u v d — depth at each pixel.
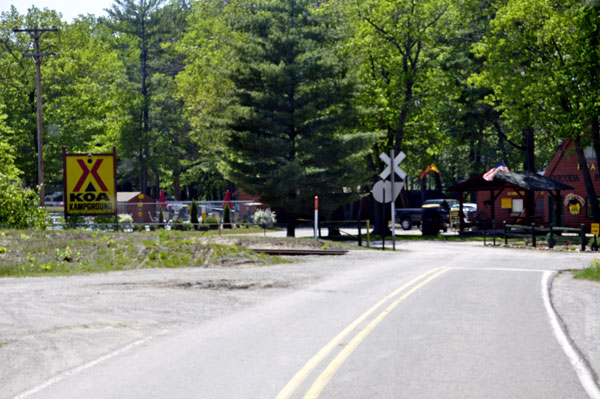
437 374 7.57
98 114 66.56
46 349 9.12
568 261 23.23
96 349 9.16
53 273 18.55
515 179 44.31
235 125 43.94
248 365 8.05
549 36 38.66
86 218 38.12
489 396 6.71
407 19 49.94
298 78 44.12
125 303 13.17
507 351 8.73
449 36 51.72
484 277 17.36
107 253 21.88
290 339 9.58
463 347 8.95
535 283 16.00
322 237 42.72
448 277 17.36
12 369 8.06
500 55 42.12
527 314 11.57
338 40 47.22
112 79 79.69
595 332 10.05
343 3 51.47
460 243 40.34
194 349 9.03
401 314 11.58
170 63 84.81
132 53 87.25
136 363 8.27
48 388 7.19
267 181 42.00
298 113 43.09
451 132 56.62
